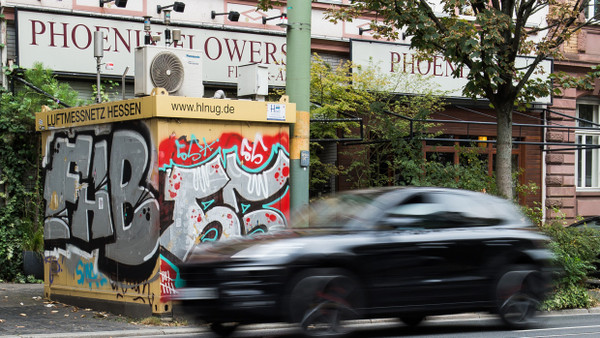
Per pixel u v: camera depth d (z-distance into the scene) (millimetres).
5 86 14281
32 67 14234
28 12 14188
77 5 14938
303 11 11352
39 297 11844
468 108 19891
